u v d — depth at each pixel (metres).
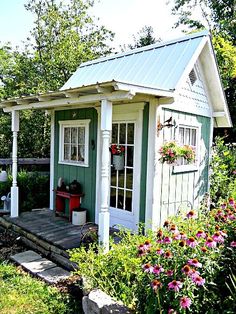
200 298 2.46
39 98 5.56
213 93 6.85
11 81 14.60
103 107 4.48
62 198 7.06
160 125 5.27
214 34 12.36
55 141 7.55
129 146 5.76
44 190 8.09
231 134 11.69
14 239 5.82
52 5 14.12
